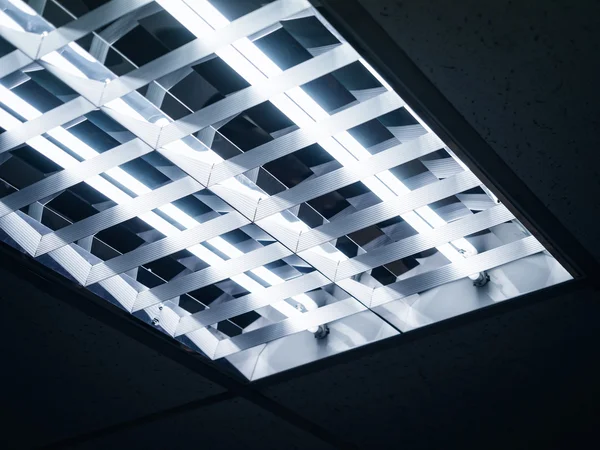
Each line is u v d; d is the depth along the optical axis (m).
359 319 0.71
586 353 0.69
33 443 0.81
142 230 0.62
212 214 0.61
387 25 0.46
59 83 0.52
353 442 0.81
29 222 0.61
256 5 0.47
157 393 0.74
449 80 0.49
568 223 0.58
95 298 0.64
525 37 0.46
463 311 0.66
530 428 0.78
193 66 0.50
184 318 0.69
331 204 0.60
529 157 0.54
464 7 0.45
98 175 0.58
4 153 0.56
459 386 0.73
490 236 0.63
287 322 0.69
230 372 0.72
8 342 0.68
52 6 0.47
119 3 0.46
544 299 0.64
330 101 0.53
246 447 0.81
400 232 0.63
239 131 0.55
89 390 0.74
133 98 0.52
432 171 0.58
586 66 0.48
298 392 0.75
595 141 0.52
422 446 0.81
